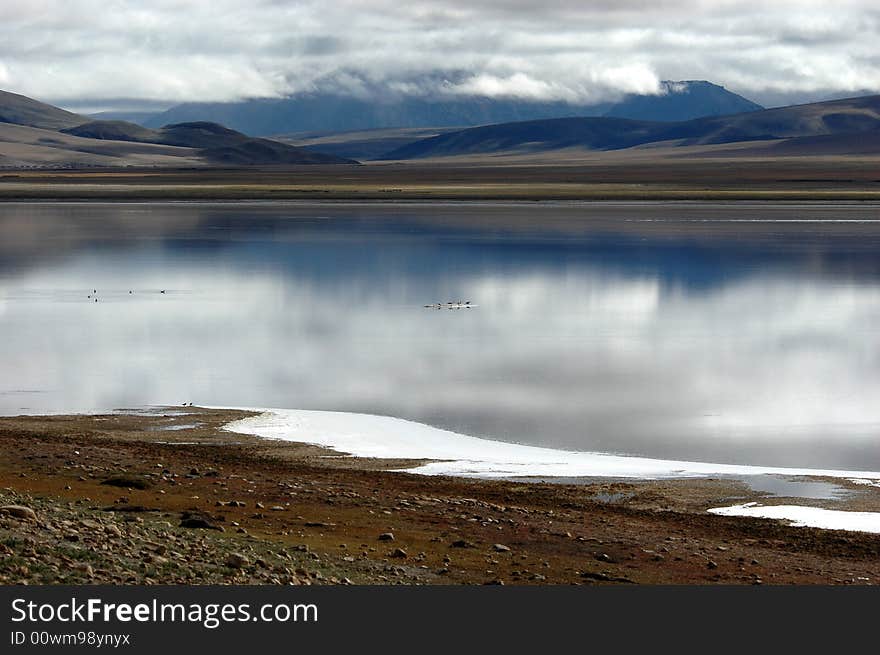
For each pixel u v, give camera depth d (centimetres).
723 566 2461
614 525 2830
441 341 6166
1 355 5659
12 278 8962
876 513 3005
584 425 4234
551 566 2408
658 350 5916
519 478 3397
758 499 3156
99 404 4519
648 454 3809
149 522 2497
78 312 7206
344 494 3047
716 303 7706
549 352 5838
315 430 4044
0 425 4031
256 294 8138
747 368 5422
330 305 7606
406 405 4550
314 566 2234
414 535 2631
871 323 6862
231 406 4491
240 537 2456
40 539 2128
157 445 3716
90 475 3134
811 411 4522
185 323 6788
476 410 4472
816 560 2539
